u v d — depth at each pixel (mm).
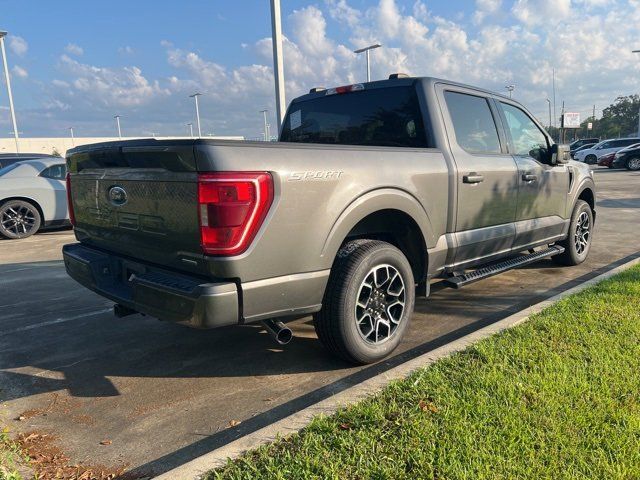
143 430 2947
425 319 4723
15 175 10414
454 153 4266
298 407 3160
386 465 2334
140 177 3191
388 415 2744
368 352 3596
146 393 3418
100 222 3797
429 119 4219
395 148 3770
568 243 6258
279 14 10859
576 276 6109
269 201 2932
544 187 5465
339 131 4941
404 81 4414
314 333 4445
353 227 3689
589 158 33344
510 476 2238
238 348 4156
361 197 3412
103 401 3316
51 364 3930
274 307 3066
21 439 2861
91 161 3660
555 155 5508
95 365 3896
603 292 4766
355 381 3482
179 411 3158
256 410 3143
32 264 7793
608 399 2828
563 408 2756
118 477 2520
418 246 4062
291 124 5473
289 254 3055
